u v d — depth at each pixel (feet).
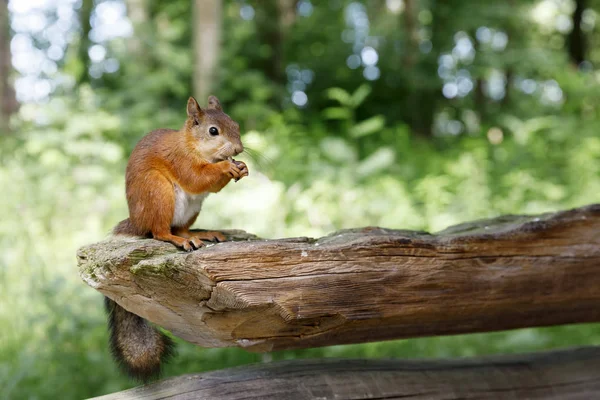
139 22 18.19
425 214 11.10
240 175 5.32
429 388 5.22
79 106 13.20
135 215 5.21
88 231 9.87
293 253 4.66
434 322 5.05
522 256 5.10
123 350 4.99
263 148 11.96
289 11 25.52
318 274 4.69
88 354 6.94
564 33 31.89
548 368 5.45
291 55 25.16
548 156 15.11
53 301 7.18
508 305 5.11
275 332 4.78
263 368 5.10
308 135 17.21
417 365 5.34
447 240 4.96
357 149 15.05
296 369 5.12
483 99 24.93
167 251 4.76
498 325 5.24
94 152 11.94
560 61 22.00
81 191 10.76
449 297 4.97
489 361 5.47
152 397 4.93
